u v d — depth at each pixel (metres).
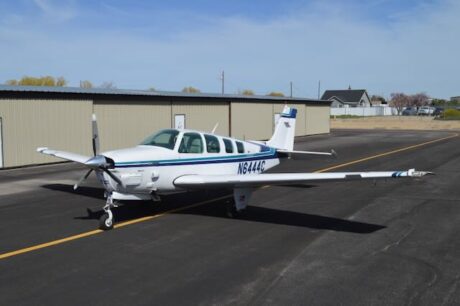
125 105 20.42
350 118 78.81
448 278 5.65
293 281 5.59
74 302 5.02
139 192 8.68
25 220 8.71
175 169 8.93
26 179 13.78
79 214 9.20
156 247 7.02
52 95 17.39
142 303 4.99
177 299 5.09
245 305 4.92
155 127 22.09
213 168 9.67
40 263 6.27
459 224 8.33
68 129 18.09
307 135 36.31
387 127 50.69
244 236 7.62
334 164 17.72
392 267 6.05
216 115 26.56
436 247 6.92
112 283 5.55
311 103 36.66
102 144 19.53
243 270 5.99
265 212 9.44
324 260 6.35
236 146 10.34
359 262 6.26
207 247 7.01
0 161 15.95
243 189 8.98
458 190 11.78
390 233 7.74
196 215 9.16
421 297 5.09
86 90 20.19
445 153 21.83
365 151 23.16
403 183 12.91
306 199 10.74
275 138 12.26
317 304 4.93
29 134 16.75
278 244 7.15
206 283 5.55
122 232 7.89
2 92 15.79
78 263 6.28
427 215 9.05
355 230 7.97
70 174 14.84
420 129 46.28
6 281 5.62
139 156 8.40
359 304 4.93
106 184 8.09
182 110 23.81
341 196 11.08
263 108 31.00
